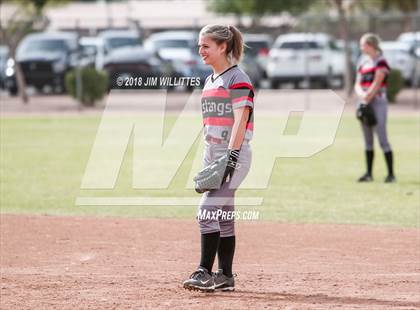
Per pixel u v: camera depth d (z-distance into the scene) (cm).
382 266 2270
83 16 14525
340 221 2922
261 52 9806
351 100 8200
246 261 2331
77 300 1903
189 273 2181
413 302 1891
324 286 2047
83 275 2161
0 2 8831
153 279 2114
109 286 2041
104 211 3144
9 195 3484
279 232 2731
